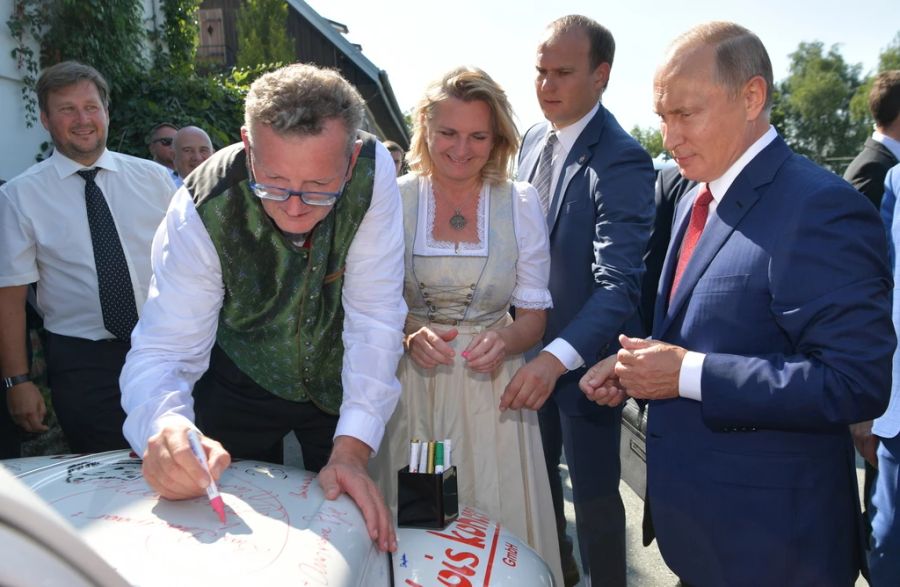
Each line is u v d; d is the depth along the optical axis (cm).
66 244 270
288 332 180
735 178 156
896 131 382
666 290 181
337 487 133
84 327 272
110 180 279
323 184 145
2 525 49
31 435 310
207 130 682
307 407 198
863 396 136
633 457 290
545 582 148
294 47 1368
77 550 53
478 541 150
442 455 157
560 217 253
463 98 206
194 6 789
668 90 154
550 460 279
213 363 194
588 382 181
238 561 96
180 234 162
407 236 220
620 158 241
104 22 602
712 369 149
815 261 140
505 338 213
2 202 267
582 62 245
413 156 228
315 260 171
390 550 133
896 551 222
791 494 150
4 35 509
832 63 6706
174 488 111
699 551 159
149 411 138
